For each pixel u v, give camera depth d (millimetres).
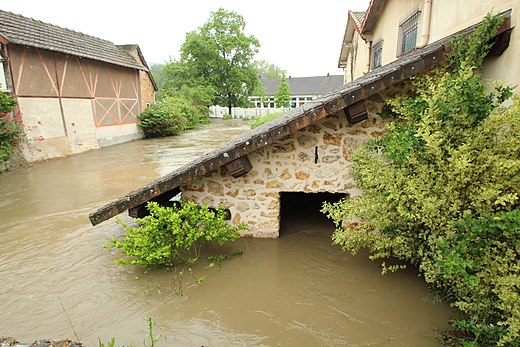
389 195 3209
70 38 15109
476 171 2836
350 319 3236
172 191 5270
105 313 3410
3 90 11016
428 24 5840
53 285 3953
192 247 4707
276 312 3367
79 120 14516
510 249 2463
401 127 3971
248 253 4547
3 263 4539
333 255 4480
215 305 3490
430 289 3623
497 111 2963
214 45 39156
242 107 43531
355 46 14367
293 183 4680
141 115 19594
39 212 6648
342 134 4461
